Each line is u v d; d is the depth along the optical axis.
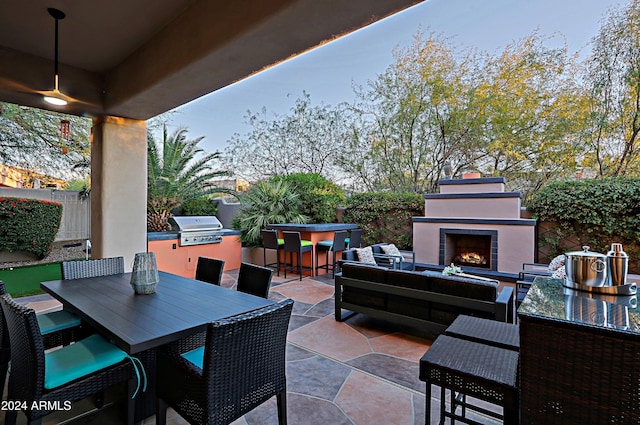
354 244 6.41
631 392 1.03
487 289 2.72
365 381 2.40
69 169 8.56
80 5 2.65
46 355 1.79
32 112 7.36
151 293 2.33
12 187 7.66
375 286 3.33
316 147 9.27
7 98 3.61
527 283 3.55
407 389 2.29
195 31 2.65
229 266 6.69
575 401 1.12
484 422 1.95
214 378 1.43
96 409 2.10
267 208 7.24
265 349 1.66
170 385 1.62
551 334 1.16
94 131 4.36
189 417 1.49
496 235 5.45
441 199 6.20
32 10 2.71
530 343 1.20
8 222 6.43
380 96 8.18
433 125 7.64
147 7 2.69
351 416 1.98
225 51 2.49
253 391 1.61
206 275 3.10
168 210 7.27
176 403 1.58
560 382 1.15
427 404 1.50
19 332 1.55
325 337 3.23
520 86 6.57
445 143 7.61
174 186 7.10
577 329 1.11
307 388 2.30
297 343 3.08
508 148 6.87
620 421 1.05
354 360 2.73
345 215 7.81
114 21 2.89
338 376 2.47
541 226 5.60
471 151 7.35
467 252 6.10
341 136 8.91
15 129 7.39
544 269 4.69
